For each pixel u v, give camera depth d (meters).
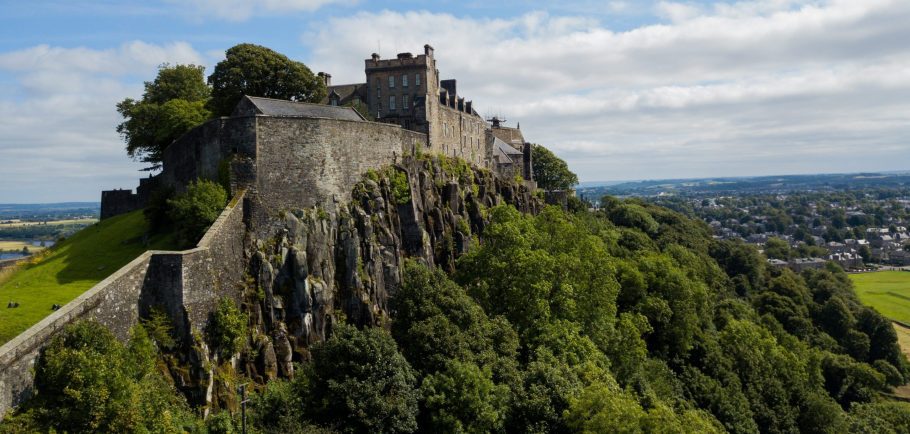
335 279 64.06
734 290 170.38
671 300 106.12
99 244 63.19
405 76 117.19
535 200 129.00
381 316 65.75
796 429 97.00
